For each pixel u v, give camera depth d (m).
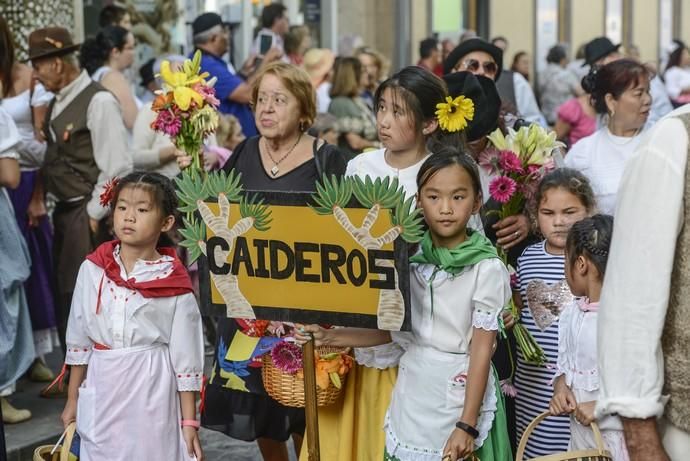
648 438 3.09
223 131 9.17
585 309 4.30
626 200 3.12
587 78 6.89
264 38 12.22
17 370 6.86
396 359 4.73
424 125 4.86
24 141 7.67
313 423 4.34
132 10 11.59
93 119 7.34
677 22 28.52
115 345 4.74
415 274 4.43
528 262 5.05
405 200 4.32
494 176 5.30
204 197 4.32
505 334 4.59
